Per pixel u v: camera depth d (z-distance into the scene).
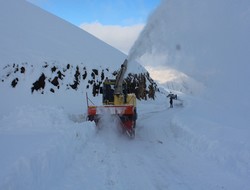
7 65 16.19
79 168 6.09
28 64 17.17
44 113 10.20
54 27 25.88
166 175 5.87
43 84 17.17
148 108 23.97
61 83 18.56
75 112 16.25
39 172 5.04
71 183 5.21
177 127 11.33
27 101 15.41
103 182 5.35
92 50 26.47
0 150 5.72
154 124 13.81
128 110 10.17
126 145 8.80
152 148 8.48
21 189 4.30
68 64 20.05
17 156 5.20
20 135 7.55
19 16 22.97
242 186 5.17
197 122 11.58
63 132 7.73
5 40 18.09
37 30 22.48
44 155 5.50
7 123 9.66
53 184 5.07
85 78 21.12
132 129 10.09
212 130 9.36
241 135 8.41
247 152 6.44
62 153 6.32
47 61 18.44
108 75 24.30
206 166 6.44
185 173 6.00
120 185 5.23
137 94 30.36
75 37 27.14
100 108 10.32
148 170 6.20
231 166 6.09
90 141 8.65
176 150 8.18
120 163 6.67
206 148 7.54
